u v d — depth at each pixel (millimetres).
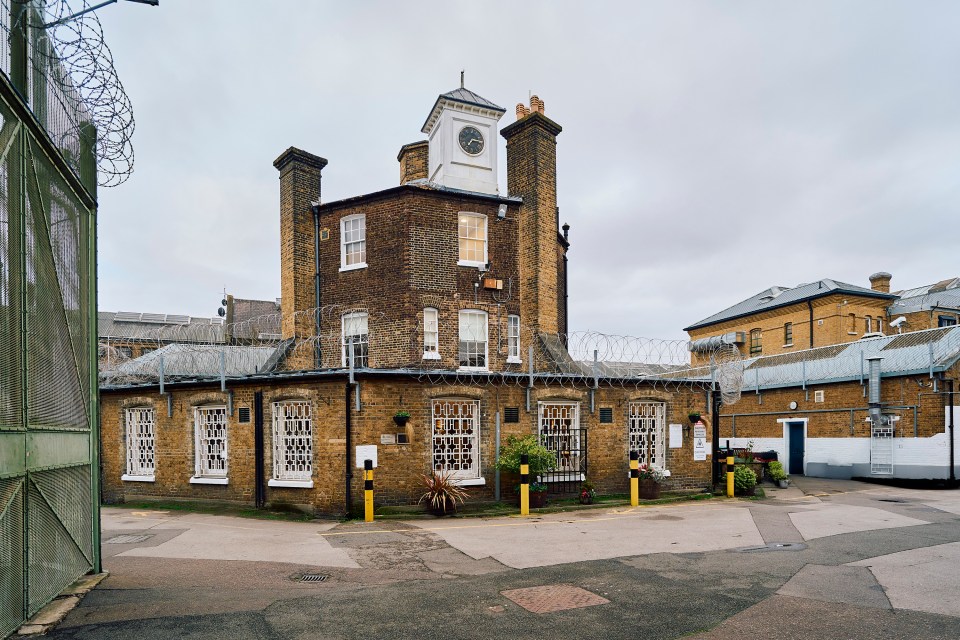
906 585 7352
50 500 5957
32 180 5625
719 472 18172
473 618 6152
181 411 15711
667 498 16016
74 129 6906
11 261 5141
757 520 12508
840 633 5750
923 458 20000
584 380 16047
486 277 19188
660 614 6309
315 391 13625
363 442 13258
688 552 9367
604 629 5867
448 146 20328
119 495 16641
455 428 14562
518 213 20094
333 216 19500
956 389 19703
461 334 18766
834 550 9398
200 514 13922
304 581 7629
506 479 14750
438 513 13133
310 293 19531
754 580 7629
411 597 6859
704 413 17859
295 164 19641
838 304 33719
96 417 7441
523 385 15266
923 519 12578
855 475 22219
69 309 6590
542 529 11555
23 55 5645
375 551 9508
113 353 20984
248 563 8586
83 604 6320
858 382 22328
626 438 16531
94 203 7438
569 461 15758
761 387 26469
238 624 5801
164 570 8031
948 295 36219
